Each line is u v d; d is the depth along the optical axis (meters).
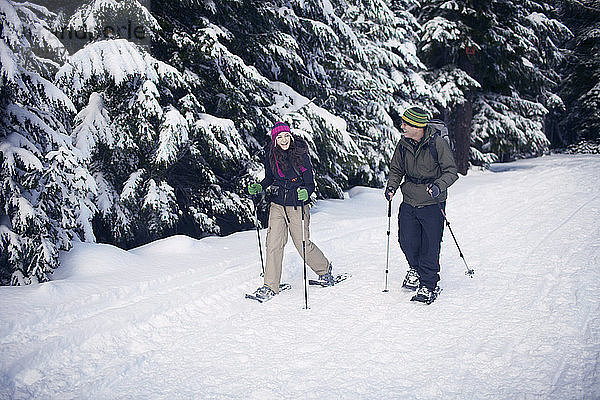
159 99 7.18
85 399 3.13
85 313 4.26
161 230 7.38
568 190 10.15
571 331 3.81
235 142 7.57
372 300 4.75
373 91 11.44
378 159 11.40
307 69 10.12
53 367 3.52
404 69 13.30
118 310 4.26
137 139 6.91
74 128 6.50
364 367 3.44
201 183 8.17
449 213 8.83
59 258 5.31
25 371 3.39
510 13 16.12
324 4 9.84
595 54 24.78
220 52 7.42
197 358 3.66
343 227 7.71
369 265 5.98
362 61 11.18
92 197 6.63
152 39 7.09
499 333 3.86
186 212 8.22
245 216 8.15
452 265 5.84
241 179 8.20
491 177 13.28
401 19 13.53
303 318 4.36
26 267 5.00
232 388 3.23
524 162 20.05
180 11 8.04
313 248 5.04
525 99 18.98
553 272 5.27
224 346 3.84
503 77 16.20
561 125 26.80
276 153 4.81
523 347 3.60
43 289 4.45
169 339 3.99
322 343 3.84
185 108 7.07
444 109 15.68
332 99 10.62
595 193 9.62
